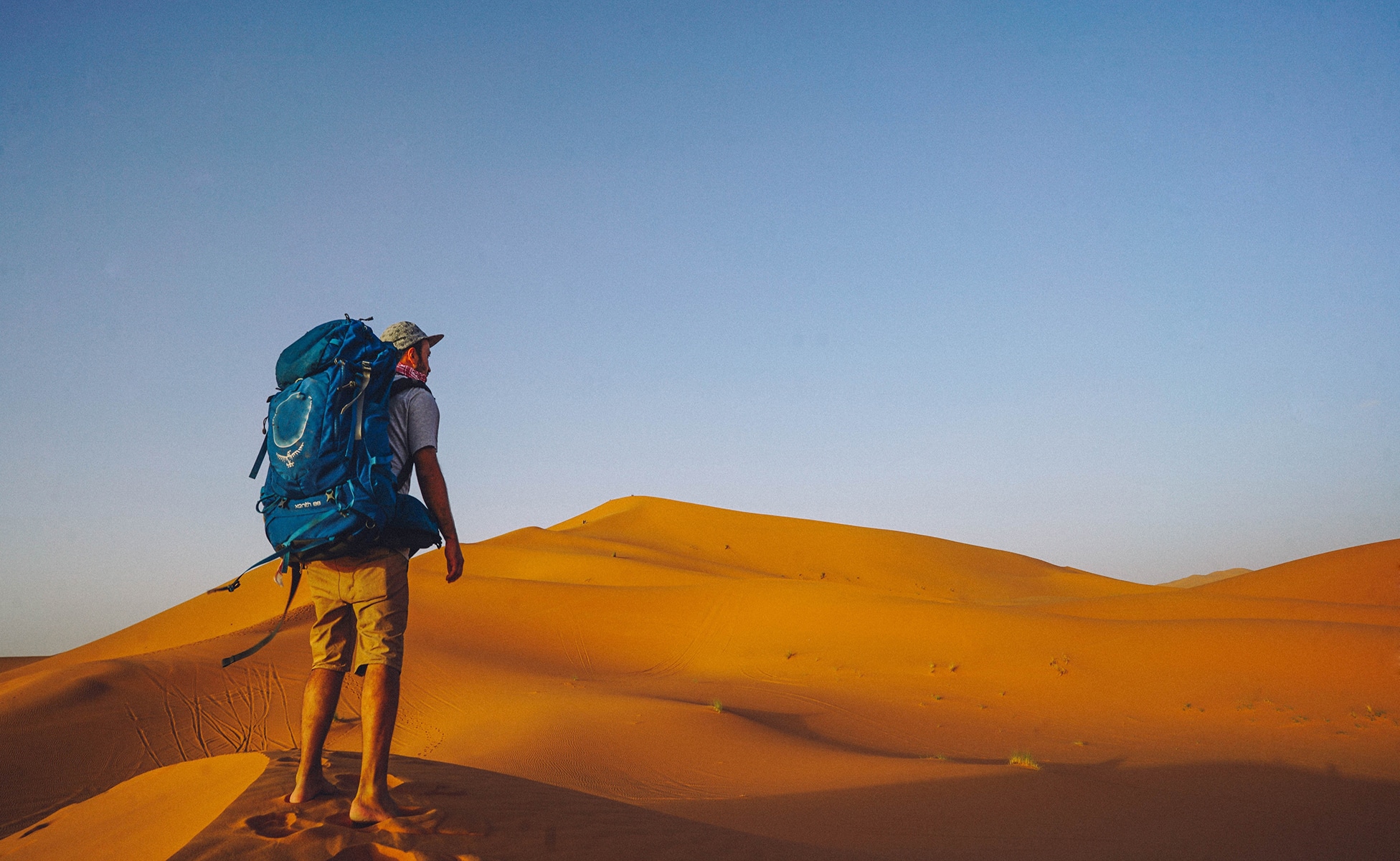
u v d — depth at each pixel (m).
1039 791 14.35
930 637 36.75
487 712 23.78
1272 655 29.94
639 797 15.07
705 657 38.22
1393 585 51.91
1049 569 106.19
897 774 16.23
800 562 92.75
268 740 20.61
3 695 21.14
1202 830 11.98
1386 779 16.11
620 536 91.88
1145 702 27.53
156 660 25.19
